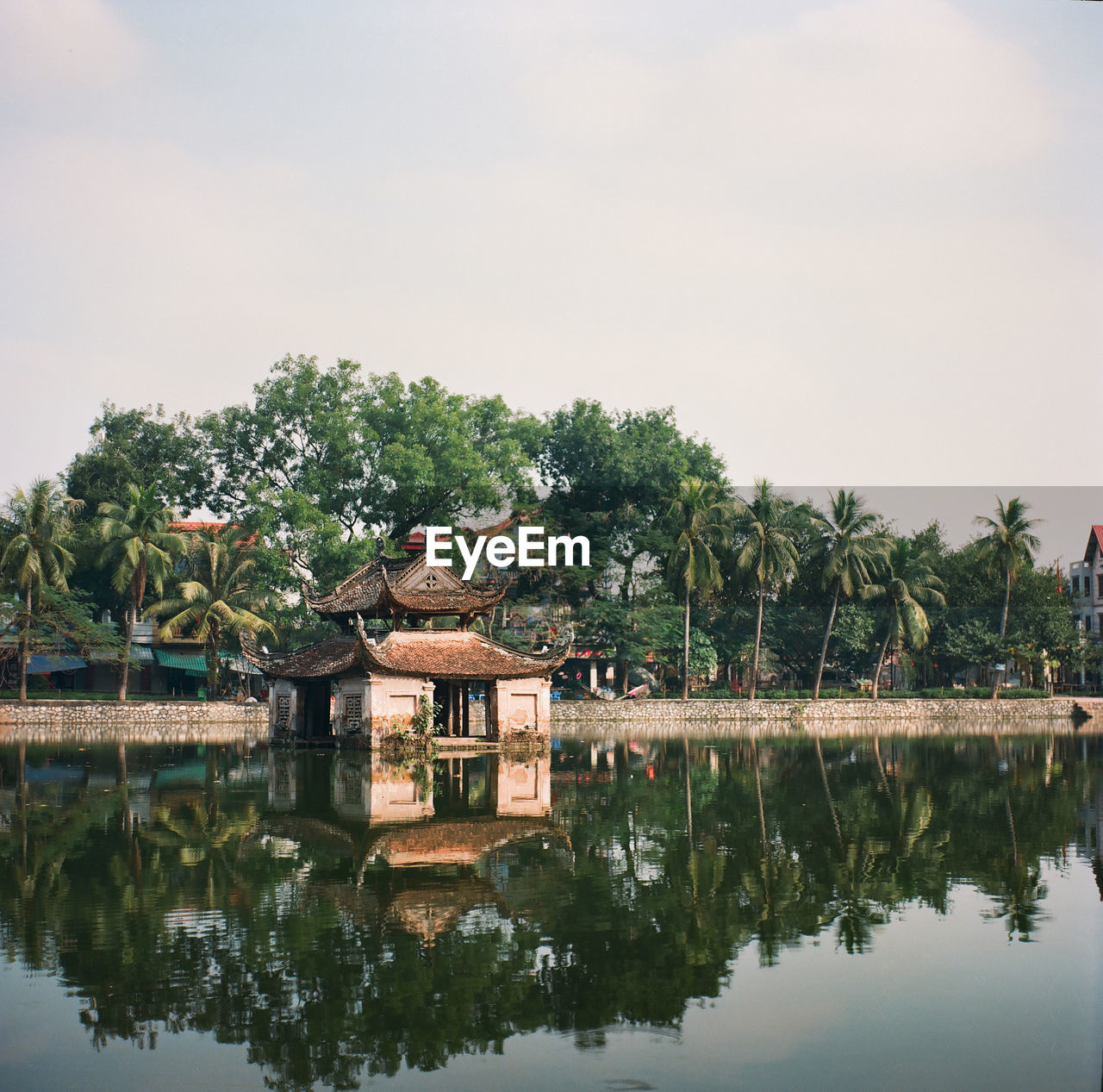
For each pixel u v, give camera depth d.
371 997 12.58
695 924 15.62
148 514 69.81
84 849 21.38
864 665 98.75
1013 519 86.50
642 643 86.25
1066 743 54.81
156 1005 12.29
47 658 79.25
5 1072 10.53
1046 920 15.87
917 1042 11.31
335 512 83.00
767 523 83.69
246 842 22.17
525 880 18.41
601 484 90.00
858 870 19.48
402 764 40.78
